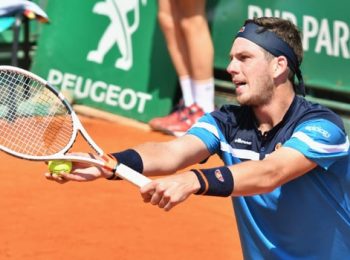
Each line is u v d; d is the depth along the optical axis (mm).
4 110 8766
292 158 7000
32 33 23375
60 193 15508
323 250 7531
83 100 22312
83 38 22359
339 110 19609
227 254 12922
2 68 7844
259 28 7367
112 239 13391
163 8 19875
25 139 8281
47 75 22641
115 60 21922
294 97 7492
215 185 6711
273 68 7359
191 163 7734
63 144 8062
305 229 7461
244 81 7395
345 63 19125
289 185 7340
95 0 22219
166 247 13133
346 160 7340
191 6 19484
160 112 21125
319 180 7336
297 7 19562
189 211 14805
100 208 14805
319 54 19484
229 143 7699
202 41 19719
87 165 7441
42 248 12906
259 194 7055
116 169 7242
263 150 7500
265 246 7625
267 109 7441
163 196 6613
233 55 7461
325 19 19250
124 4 21750
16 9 20484
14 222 13953
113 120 21594
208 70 19938
